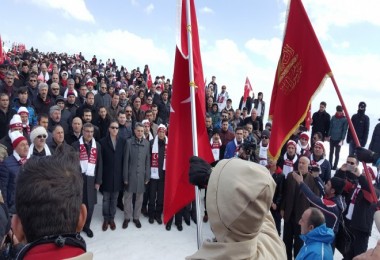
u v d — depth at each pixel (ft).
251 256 3.85
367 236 17.12
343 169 19.42
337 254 20.92
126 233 20.65
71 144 19.79
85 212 3.88
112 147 20.59
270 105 13.66
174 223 22.86
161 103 34.83
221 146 27.12
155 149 22.24
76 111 25.34
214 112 36.81
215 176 4.06
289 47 12.57
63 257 3.24
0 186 14.49
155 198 22.71
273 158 12.63
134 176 21.12
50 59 68.23
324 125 35.68
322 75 11.69
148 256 18.37
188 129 11.36
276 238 4.77
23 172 3.65
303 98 12.06
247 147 21.26
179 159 11.21
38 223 3.40
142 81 56.13
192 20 11.55
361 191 17.02
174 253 18.97
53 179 3.54
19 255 3.26
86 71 59.82
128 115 27.40
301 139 24.90
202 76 11.78
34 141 16.35
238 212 3.72
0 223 9.28
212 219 3.95
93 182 19.57
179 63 11.32
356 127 33.37
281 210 18.35
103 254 18.06
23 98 21.76
